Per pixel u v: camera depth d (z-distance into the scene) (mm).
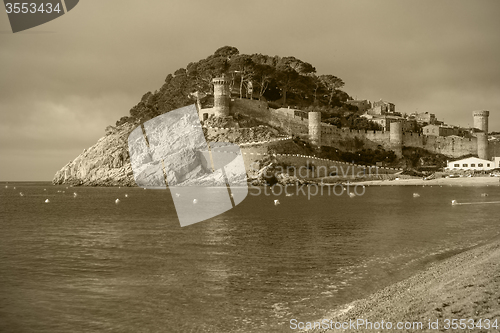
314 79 184000
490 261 23719
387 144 146500
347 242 36000
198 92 153500
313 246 34469
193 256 31359
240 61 150250
